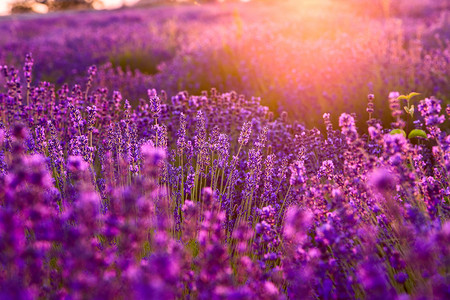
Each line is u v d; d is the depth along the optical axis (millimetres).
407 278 2062
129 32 15250
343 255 2107
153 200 2701
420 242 1839
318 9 18172
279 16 16859
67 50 11516
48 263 2043
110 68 8914
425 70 6391
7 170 2701
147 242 2475
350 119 2477
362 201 2529
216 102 5652
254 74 7129
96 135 4164
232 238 2910
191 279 1998
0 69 4754
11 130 3416
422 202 2268
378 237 2400
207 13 22656
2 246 1495
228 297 1541
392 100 2670
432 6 17203
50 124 3746
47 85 5137
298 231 2250
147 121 4477
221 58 8133
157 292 1220
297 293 1897
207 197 2402
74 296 1499
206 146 3475
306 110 5379
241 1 31516
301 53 7418
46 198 2018
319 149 3984
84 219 1675
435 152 2654
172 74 7992
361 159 2586
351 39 8836
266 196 3246
